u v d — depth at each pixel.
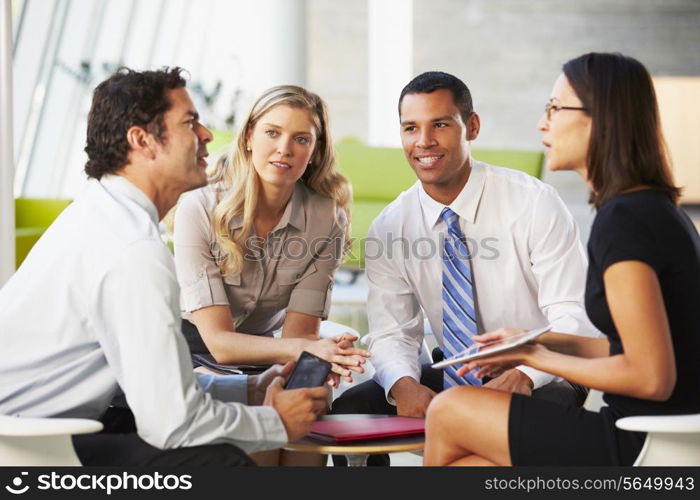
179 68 2.41
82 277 2.17
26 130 8.14
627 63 2.24
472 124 3.17
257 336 3.13
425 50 15.16
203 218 3.19
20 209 7.51
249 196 3.09
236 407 2.24
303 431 2.35
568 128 2.30
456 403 2.28
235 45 13.41
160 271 2.15
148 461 2.16
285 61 11.29
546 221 3.14
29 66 8.02
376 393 3.18
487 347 2.38
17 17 7.89
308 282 3.32
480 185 3.17
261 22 11.30
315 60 15.45
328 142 3.26
